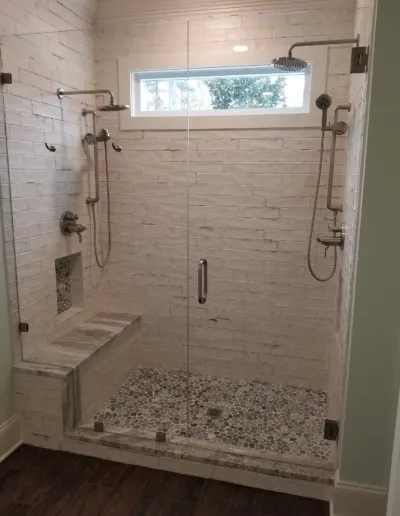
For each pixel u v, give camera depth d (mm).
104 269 2984
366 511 1770
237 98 2602
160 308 2961
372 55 1471
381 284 1591
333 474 1897
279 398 2680
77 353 2391
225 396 2688
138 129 2760
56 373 2152
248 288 2820
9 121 2121
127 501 1874
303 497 1906
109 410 2473
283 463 1981
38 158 2346
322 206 2592
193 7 2584
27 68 2203
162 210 2844
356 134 1856
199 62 2604
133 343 2883
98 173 2859
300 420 2422
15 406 2234
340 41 2309
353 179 1869
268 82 2543
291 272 2730
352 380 1691
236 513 1815
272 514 1813
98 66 2723
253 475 1963
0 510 1821
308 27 2424
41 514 1800
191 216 2812
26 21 2182
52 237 2510
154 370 2988
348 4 2393
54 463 2113
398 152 1490
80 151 2693
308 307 2740
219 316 2893
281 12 2445
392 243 1554
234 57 2553
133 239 2914
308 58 2408
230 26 2541
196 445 2125
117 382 2680
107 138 2799
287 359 2836
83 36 2619
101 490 1937
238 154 2668
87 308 2871
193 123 2688
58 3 2410
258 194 2688
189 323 2930
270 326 2826
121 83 2711
